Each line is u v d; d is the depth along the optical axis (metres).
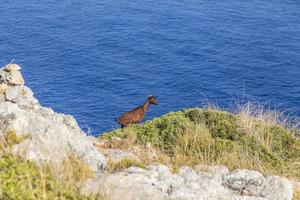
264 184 24.86
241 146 34.66
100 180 20.45
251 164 32.03
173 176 22.69
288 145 37.47
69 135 23.19
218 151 33.59
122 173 21.55
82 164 21.41
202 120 38.34
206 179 23.98
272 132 38.44
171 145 34.34
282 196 24.66
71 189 18.20
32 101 30.33
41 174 17.23
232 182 25.00
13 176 16.84
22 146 20.05
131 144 33.53
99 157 23.14
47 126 22.72
